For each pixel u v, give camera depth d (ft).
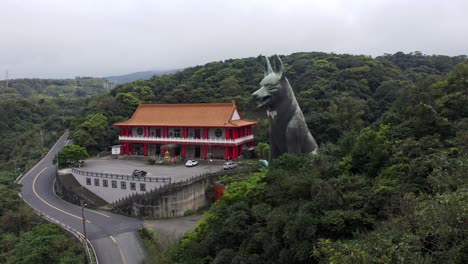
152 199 138.51
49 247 110.63
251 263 66.44
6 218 139.23
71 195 163.12
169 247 99.60
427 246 44.24
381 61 315.78
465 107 93.61
